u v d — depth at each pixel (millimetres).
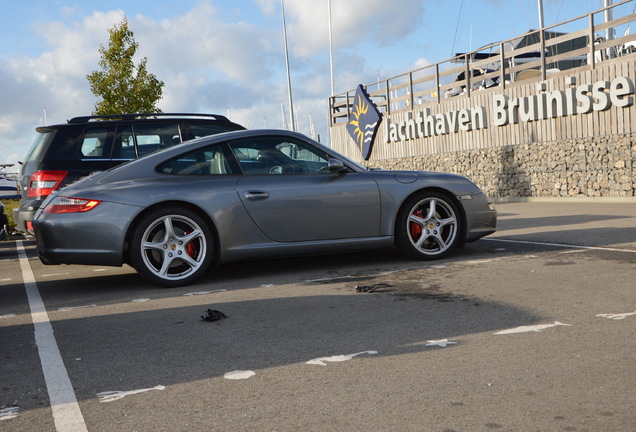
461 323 3264
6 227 8391
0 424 2215
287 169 5273
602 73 12602
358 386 2414
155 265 4941
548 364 2535
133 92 19547
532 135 14531
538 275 4445
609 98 12391
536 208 11781
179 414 2229
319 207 5180
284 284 4758
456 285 4285
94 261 4785
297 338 3156
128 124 7293
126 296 4656
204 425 2119
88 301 4551
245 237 5027
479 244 6434
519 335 2977
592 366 2480
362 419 2096
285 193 5109
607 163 12594
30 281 5855
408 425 2027
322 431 2020
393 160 20672
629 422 1962
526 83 14594
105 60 19719
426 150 18766
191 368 2754
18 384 2654
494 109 15500
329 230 5223
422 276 4730
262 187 5086
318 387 2428
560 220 8742
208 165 5141
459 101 17219
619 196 12359
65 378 2703
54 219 4777
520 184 15008
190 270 4938
